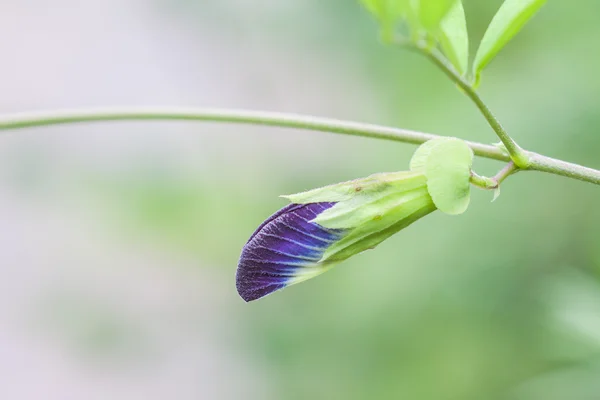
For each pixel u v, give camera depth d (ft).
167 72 2.23
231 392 2.17
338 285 1.82
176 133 1.92
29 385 2.56
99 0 2.34
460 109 1.62
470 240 1.62
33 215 2.05
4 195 2.00
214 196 1.87
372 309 1.74
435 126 1.64
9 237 2.06
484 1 1.54
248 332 1.91
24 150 1.82
